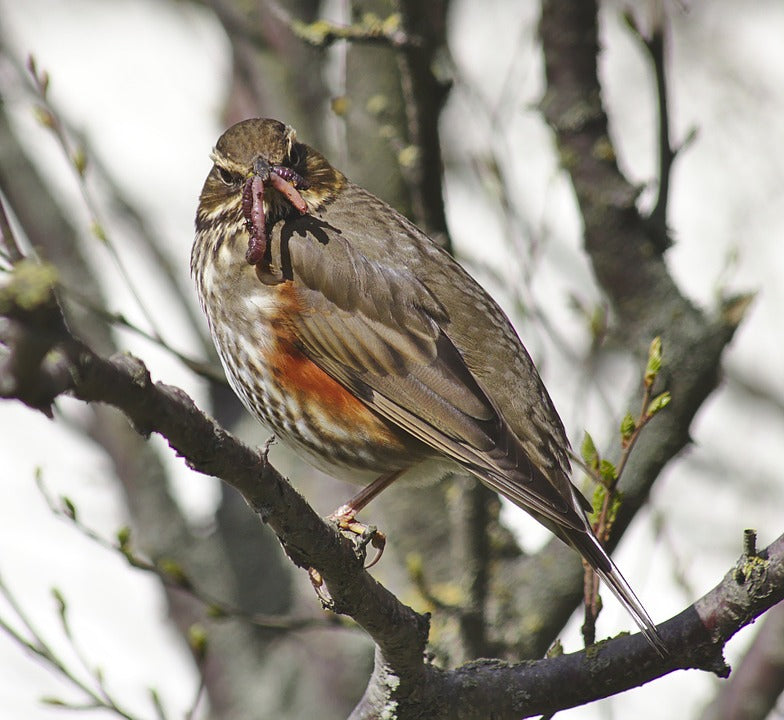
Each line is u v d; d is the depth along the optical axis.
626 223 11.68
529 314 11.86
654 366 8.95
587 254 11.85
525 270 11.95
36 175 14.55
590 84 12.00
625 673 8.48
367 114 12.88
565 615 11.71
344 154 13.03
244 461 7.39
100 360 6.16
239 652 14.29
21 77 14.92
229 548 14.44
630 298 11.59
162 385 6.83
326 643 14.21
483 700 8.71
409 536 12.91
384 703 8.80
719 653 8.24
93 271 14.27
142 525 14.23
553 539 11.96
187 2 16.45
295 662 14.20
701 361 11.10
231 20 14.02
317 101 13.98
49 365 5.83
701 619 8.23
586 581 8.84
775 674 11.55
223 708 14.18
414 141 11.48
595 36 12.06
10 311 5.47
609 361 14.85
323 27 10.89
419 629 8.61
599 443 13.20
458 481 11.91
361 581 8.31
